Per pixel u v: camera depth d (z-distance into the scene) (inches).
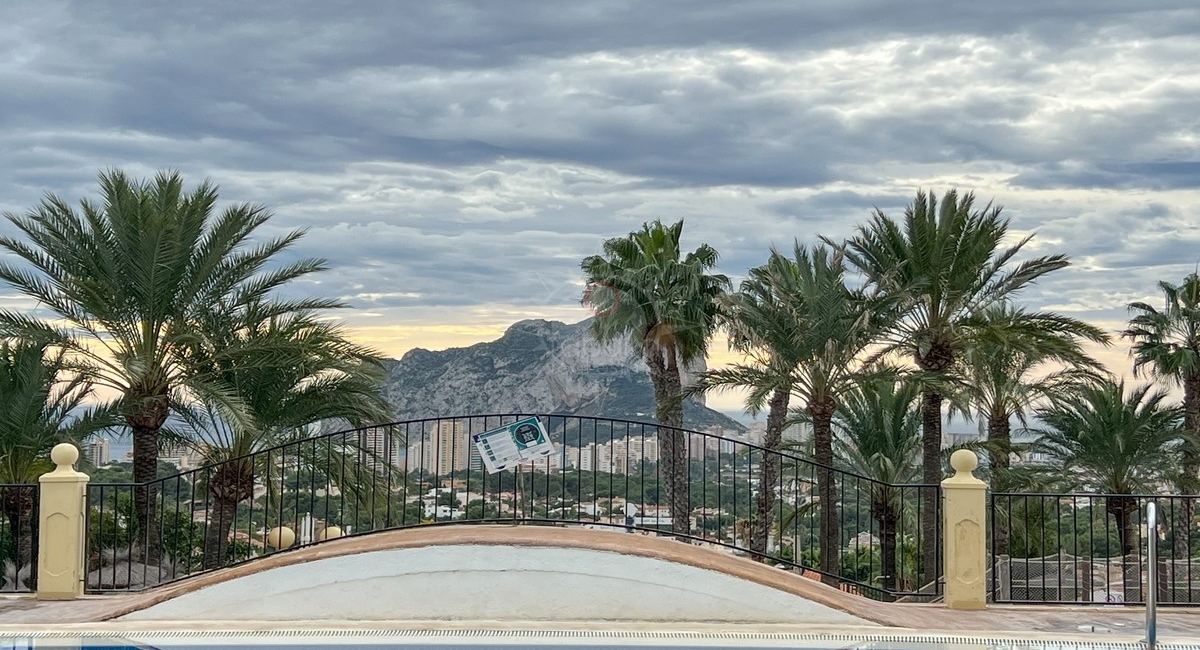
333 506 885.8
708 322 1023.6
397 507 864.9
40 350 751.1
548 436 442.9
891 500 1050.1
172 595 378.0
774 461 977.5
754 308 848.3
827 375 845.2
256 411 816.9
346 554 380.8
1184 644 355.9
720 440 457.1
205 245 780.6
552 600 376.5
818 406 855.7
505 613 375.6
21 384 755.4
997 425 1116.5
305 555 383.9
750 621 374.3
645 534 449.1
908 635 361.7
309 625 365.1
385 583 378.0
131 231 749.9
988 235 868.0
